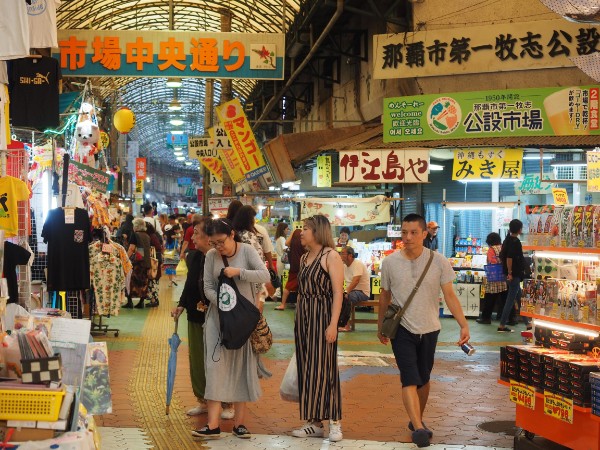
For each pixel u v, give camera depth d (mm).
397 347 5668
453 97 13688
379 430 6066
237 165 17781
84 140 11047
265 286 6109
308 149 16547
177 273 23312
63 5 20891
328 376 5711
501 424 6281
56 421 3627
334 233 18047
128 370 8367
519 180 13844
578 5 5582
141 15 27188
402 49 14438
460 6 14633
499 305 13734
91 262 10508
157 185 94438
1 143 6082
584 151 13414
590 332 5348
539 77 13945
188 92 46469
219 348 5656
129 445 5465
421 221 5668
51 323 4488
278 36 14422
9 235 6000
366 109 19844
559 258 5863
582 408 4816
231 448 5492
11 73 7547
